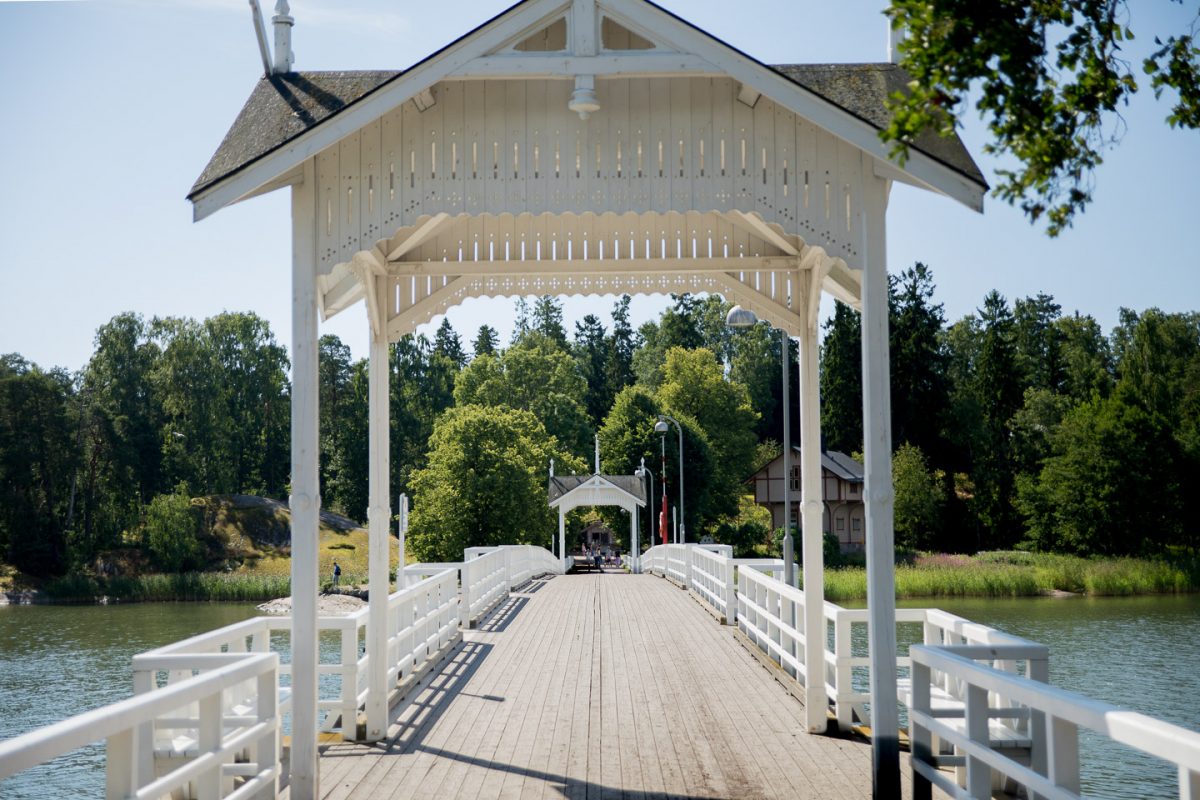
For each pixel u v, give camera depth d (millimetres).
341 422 77688
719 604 16109
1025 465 57500
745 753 7234
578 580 26234
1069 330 72812
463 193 6238
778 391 83062
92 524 56906
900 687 8164
